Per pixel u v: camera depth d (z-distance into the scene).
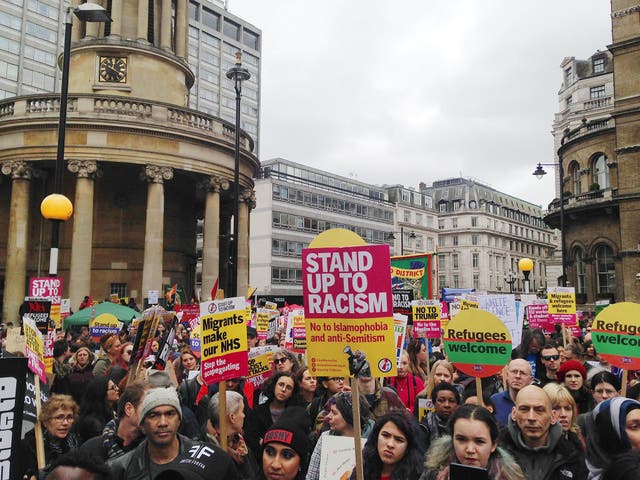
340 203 85.19
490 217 122.12
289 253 74.81
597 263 41.03
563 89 70.88
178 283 35.38
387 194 103.62
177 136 30.88
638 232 36.88
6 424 3.12
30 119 29.19
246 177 35.72
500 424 6.23
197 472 3.96
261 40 116.19
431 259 15.85
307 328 5.40
